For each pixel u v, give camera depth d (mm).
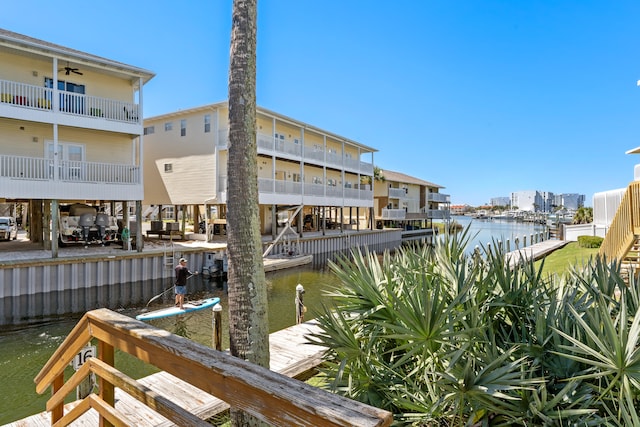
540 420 2760
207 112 22422
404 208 46562
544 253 19125
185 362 1517
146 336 1763
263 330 3133
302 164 25922
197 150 22734
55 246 13445
